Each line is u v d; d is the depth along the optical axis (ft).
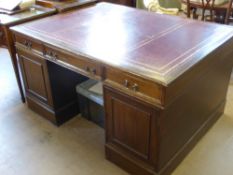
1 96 8.74
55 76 6.84
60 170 6.08
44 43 6.14
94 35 6.14
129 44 5.62
